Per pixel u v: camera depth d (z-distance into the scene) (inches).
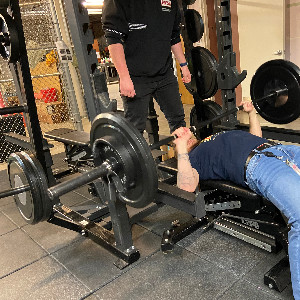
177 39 104.3
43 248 83.0
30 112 79.3
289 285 58.9
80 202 109.7
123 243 71.3
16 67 77.8
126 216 70.4
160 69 93.3
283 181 55.1
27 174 71.9
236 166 63.4
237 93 234.8
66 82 175.5
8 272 73.9
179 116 104.0
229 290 60.4
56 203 93.0
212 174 69.0
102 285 66.1
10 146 170.2
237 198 72.3
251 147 63.5
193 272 66.6
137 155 55.8
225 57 114.0
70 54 143.9
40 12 168.1
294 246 51.2
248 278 62.9
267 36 204.7
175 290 62.1
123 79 86.4
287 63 101.4
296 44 194.9
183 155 67.3
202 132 133.4
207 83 121.4
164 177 105.5
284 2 190.2
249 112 88.4
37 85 249.6
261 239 70.4
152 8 85.4
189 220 82.0
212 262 69.0
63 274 71.3
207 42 221.6
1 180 141.4
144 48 88.5
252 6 206.7
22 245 85.4
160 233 83.3
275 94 106.7
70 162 129.4
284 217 59.8
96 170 57.2
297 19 189.5
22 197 77.6
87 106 79.2
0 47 77.9
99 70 76.8
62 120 246.4
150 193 57.7
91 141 65.6
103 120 58.7
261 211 66.4
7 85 184.1
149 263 71.4
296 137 108.3
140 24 85.6
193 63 123.3
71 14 71.4
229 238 76.9
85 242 83.7
